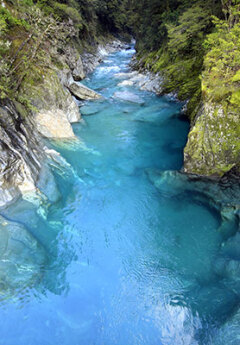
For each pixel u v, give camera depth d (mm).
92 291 3715
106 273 3980
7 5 8219
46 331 3211
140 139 8258
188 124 9383
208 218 4980
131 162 6898
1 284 3369
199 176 5645
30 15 8719
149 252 4344
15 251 3752
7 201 4336
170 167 6680
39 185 4922
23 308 3326
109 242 4504
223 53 5973
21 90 6809
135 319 3418
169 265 4113
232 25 6949
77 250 4293
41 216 4480
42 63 8391
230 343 2951
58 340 3160
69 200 5262
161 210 5219
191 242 4500
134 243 4504
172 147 7785
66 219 4828
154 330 3305
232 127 5324
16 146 4906
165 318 3410
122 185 5914
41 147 6137
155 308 3527
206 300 3494
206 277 3865
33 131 6363
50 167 5664
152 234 4684
